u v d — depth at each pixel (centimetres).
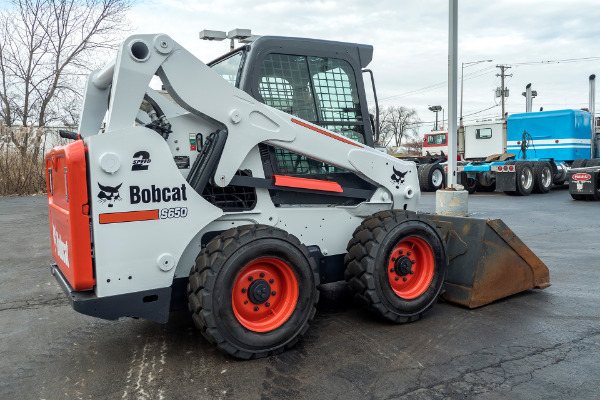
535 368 323
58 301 502
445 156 2167
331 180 418
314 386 304
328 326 406
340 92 428
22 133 1675
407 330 395
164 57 327
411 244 417
